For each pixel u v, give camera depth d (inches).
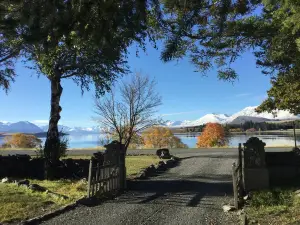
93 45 217.8
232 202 374.9
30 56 575.8
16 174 629.3
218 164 741.3
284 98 605.6
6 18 187.2
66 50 520.4
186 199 404.2
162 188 478.6
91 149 1288.1
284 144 1382.9
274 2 218.5
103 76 615.2
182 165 743.1
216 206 365.1
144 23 204.2
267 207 330.0
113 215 329.4
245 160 423.8
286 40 253.9
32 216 320.5
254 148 422.0
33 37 184.5
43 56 518.6
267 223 280.1
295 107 623.8
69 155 981.2
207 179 547.8
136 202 392.2
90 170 404.2
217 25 250.2
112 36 197.9
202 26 264.7
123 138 975.0
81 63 562.3
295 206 316.8
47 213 325.1
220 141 1688.0
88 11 185.2
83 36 196.1
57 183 527.5
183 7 222.2
